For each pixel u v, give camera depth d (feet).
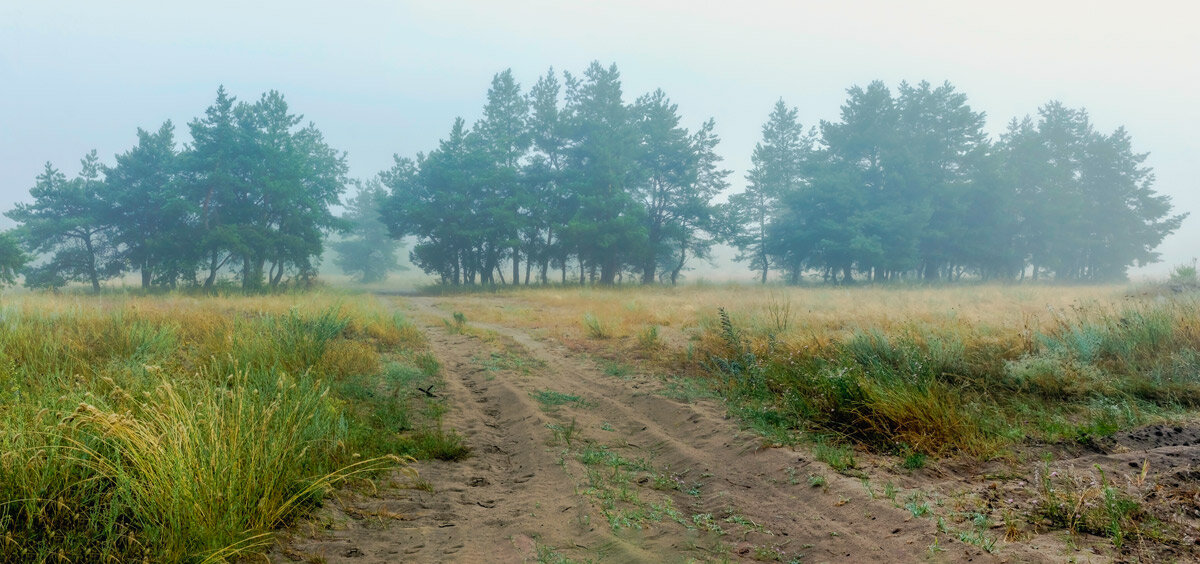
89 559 9.81
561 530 12.37
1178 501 11.71
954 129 186.09
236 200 136.36
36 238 127.24
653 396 24.70
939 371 23.93
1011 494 12.89
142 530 10.87
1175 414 19.17
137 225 136.36
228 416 13.61
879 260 162.81
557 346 40.22
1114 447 16.02
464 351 37.42
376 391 24.27
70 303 46.73
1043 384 22.34
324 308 44.83
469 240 157.07
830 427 19.12
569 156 174.91
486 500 14.23
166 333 30.09
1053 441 16.72
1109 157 205.16
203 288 124.06
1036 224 192.13
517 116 180.45
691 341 38.83
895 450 16.80
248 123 139.13
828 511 12.92
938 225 182.80
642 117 181.16
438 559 10.90
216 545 10.19
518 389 26.27
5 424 12.24
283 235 134.21
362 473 14.87
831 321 44.93
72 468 11.55
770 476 15.48
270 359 25.52
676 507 13.94
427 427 20.22
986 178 179.63
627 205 157.99
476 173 158.51
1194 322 27.68
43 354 22.76
